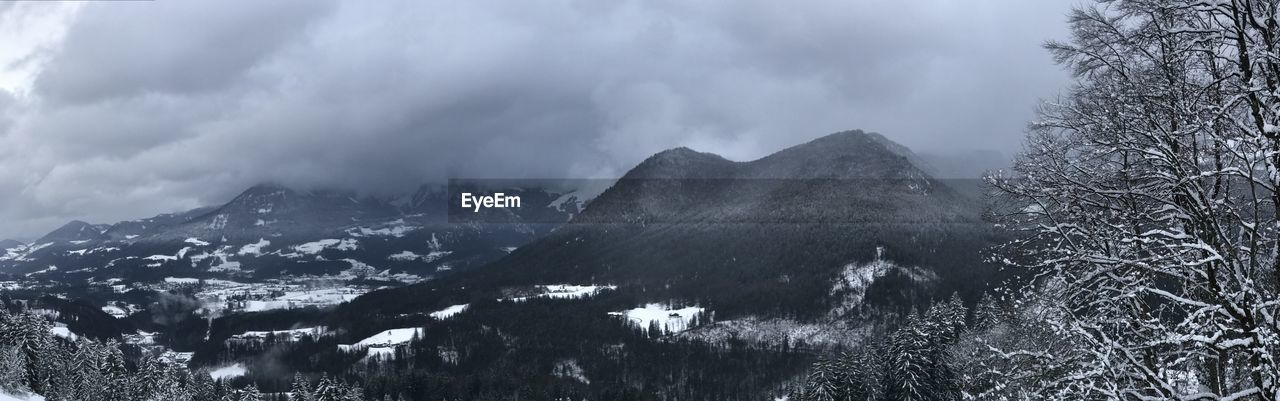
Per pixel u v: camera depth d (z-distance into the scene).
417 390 137.50
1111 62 13.21
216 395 103.94
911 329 53.72
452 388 138.12
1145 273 12.23
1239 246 10.71
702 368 146.12
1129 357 10.58
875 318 157.75
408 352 178.38
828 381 57.06
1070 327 11.46
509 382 141.50
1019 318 14.77
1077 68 13.75
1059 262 12.79
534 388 137.75
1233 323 10.99
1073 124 13.04
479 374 152.00
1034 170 13.29
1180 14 11.94
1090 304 12.62
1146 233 11.33
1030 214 13.34
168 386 87.50
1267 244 11.56
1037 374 12.31
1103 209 13.16
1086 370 11.39
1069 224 12.56
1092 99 13.05
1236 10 10.83
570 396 131.62
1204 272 11.16
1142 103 11.88
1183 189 11.05
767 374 137.88
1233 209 10.39
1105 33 13.02
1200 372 12.56
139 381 85.50
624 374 148.62
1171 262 11.30
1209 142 11.51
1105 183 12.91
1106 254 12.32
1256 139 9.86
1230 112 11.13
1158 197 11.98
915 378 51.84
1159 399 10.34
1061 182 12.84
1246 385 11.88
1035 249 13.46
